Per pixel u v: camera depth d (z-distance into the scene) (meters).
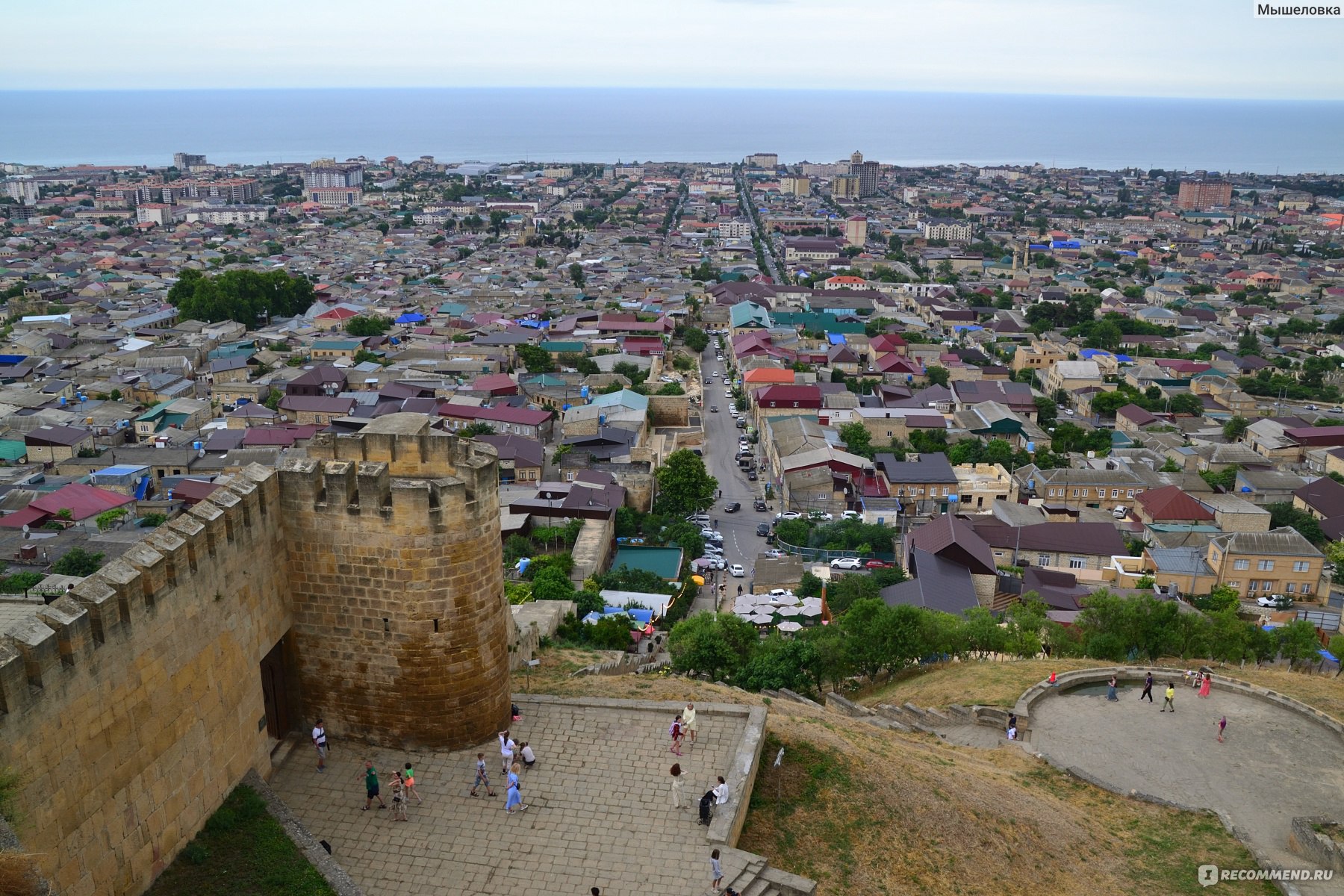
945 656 76.25
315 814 37.41
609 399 181.50
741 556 132.88
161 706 31.80
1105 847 43.84
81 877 28.19
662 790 39.56
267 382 196.00
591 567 111.31
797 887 35.00
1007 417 181.25
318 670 41.34
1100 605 77.75
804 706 57.41
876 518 138.25
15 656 25.77
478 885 34.12
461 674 40.75
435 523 39.03
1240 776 51.38
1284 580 120.50
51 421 163.38
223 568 35.38
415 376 197.25
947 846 40.31
